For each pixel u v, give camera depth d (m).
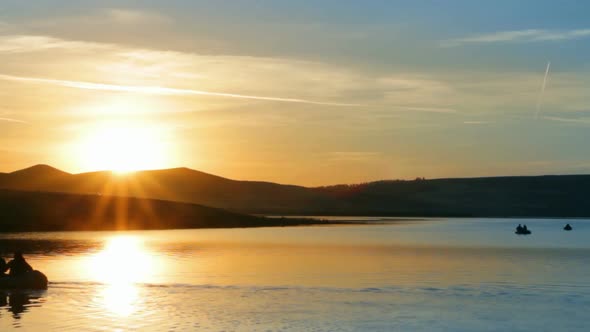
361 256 61.81
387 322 30.89
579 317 32.19
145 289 39.03
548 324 30.78
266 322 30.52
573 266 53.72
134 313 32.09
